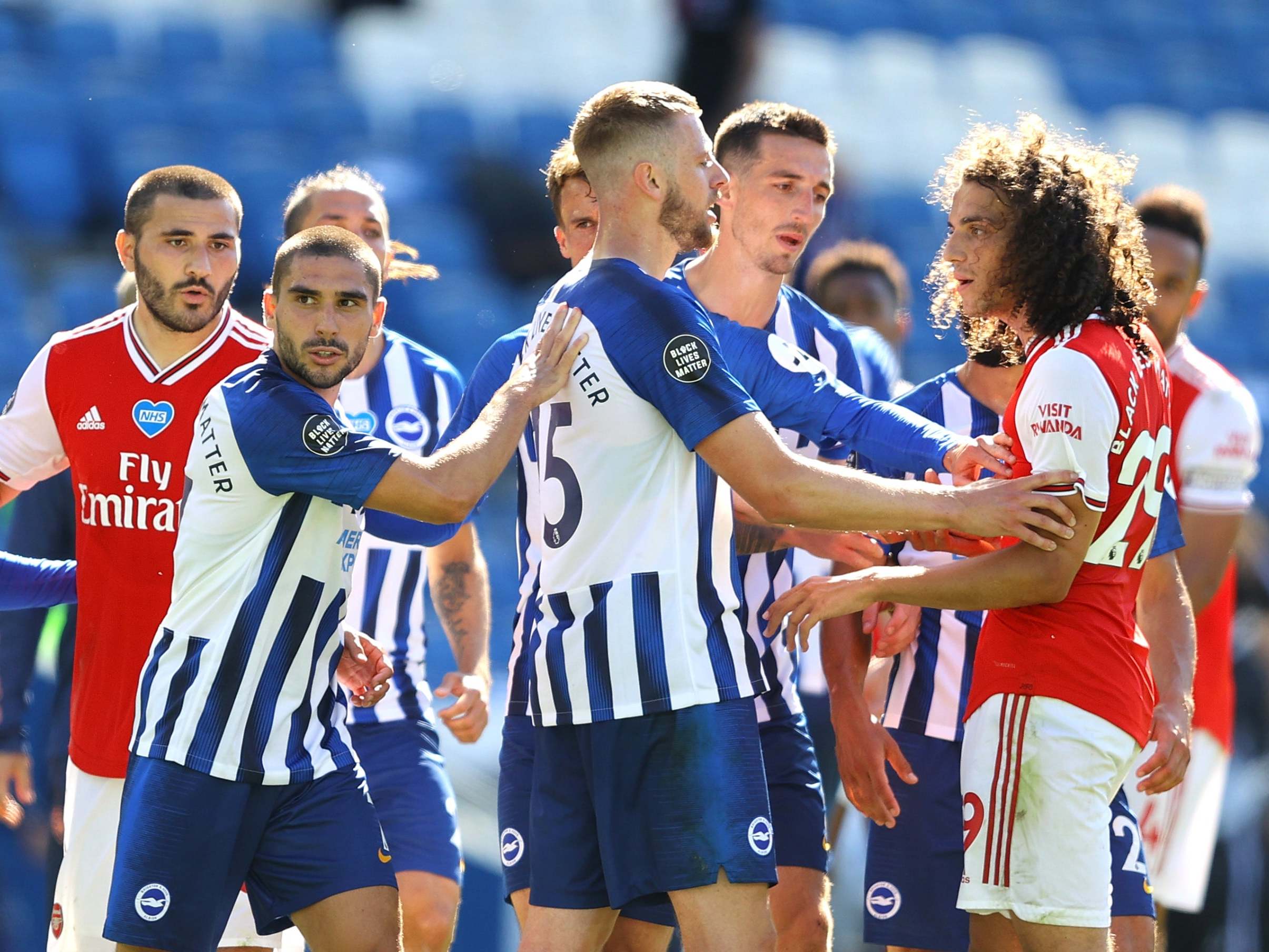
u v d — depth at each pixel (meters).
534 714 12.22
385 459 11.88
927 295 47.19
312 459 11.97
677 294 11.77
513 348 14.23
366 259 12.54
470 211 45.38
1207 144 58.59
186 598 12.47
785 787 14.59
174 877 12.14
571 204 16.22
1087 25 63.66
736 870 11.47
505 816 14.71
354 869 12.50
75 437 14.17
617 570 11.68
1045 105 58.53
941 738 14.88
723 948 11.52
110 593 14.05
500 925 20.33
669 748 11.57
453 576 17.31
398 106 49.78
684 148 11.88
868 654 15.02
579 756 12.09
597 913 12.25
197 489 12.43
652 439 11.69
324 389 12.62
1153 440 12.20
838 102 55.75
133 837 12.22
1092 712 11.90
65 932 14.34
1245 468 17.92
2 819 17.73
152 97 47.25
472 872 20.41
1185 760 13.78
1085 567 12.05
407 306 42.62
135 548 14.01
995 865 12.06
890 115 56.03
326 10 53.53
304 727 12.59
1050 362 11.84
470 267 44.38
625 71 54.41
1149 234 17.69
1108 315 12.20
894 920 15.00
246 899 14.54
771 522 11.75
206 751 12.22
